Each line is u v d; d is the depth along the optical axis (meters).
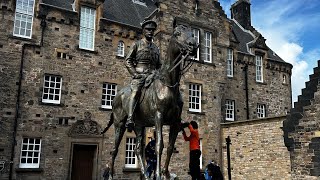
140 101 8.11
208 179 13.84
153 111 7.57
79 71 21.81
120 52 23.95
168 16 24.86
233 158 23.69
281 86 34.19
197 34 26.33
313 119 14.86
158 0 24.84
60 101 20.81
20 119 19.31
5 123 18.84
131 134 22.67
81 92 21.61
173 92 7.54
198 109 25.16
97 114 21.83
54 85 21.03
